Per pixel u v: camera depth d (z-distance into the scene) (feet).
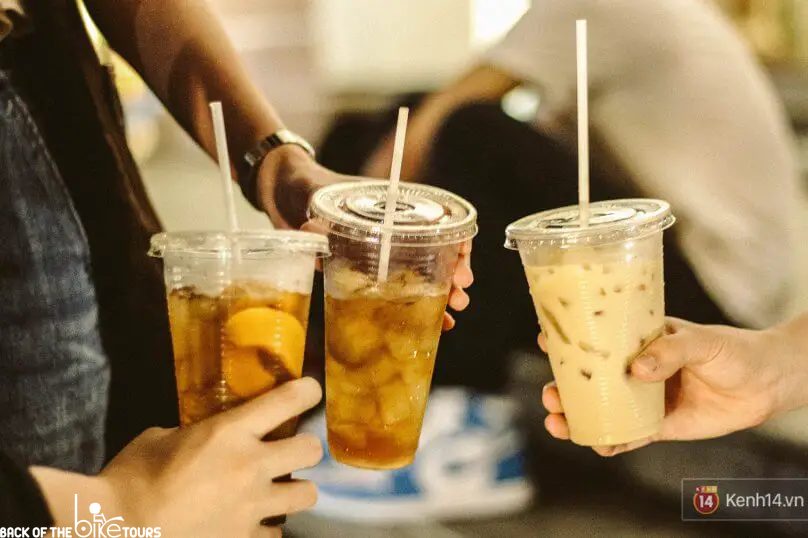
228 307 3.05
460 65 11.78
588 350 3.59
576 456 6.37
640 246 3.51
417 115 7.82
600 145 7.36
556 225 3.67
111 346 3.89
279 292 3.08
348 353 3.42
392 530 5.63
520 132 7.30
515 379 6.90
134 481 2.77
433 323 3.46
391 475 5.76
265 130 4.35
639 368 3.50
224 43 4.53
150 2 4.39
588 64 7.33
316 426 6.28
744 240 7.32
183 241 3.02
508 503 5.82
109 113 4.10
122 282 3.94
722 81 7.24
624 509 5.99
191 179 11.41
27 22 3.66
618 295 3.51
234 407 3.12
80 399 3.58
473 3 11.56
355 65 11.99
